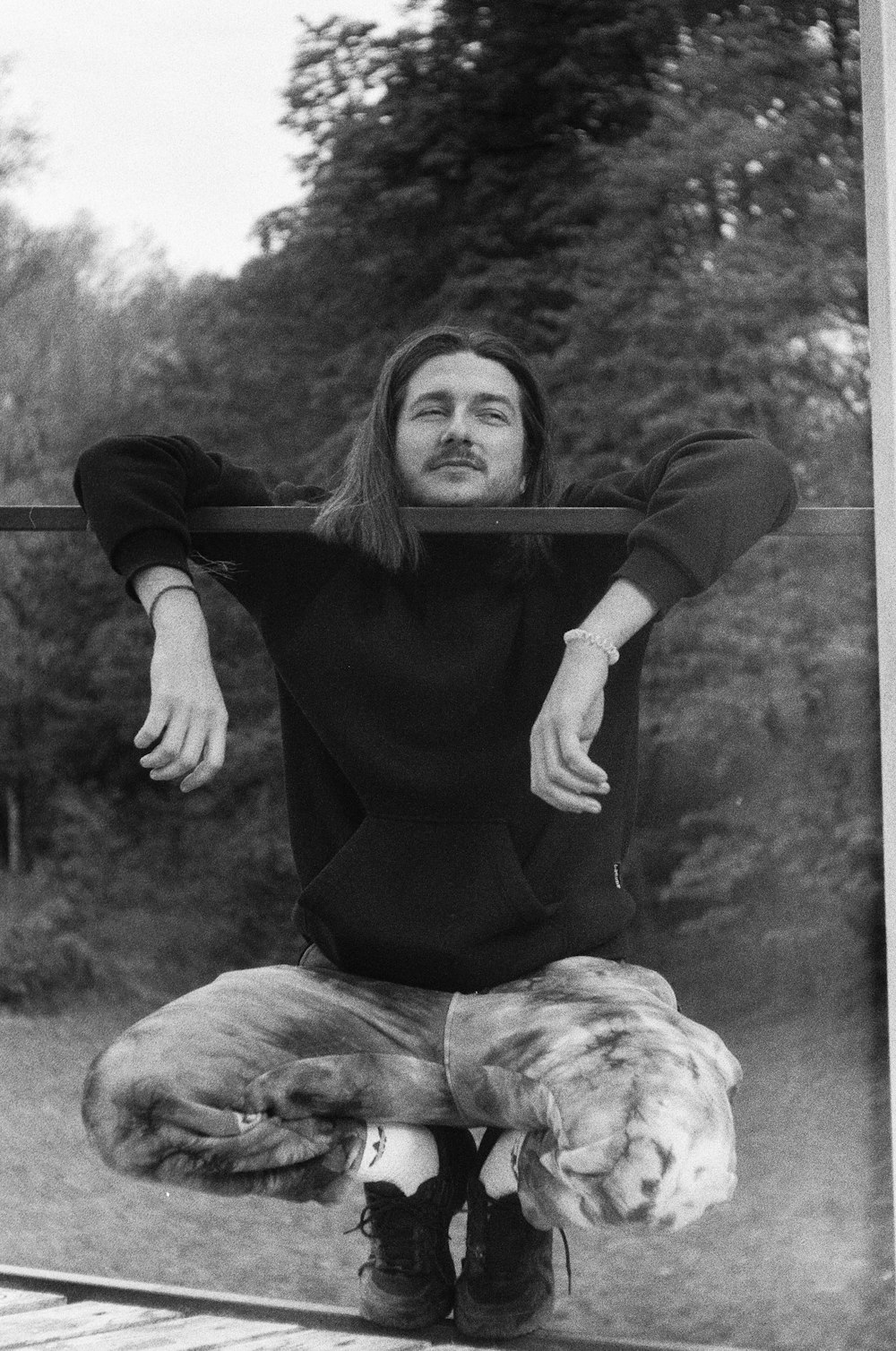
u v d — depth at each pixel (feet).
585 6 30.25
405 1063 4.83
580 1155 4.30
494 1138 5.34
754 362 25.54
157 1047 4.66
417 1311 5.03
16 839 29.27
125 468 5.43
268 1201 18.98
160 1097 4.56
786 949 23.43
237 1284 16.31
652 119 29.04
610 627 4.83
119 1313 5.15
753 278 25.49
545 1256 5.06
